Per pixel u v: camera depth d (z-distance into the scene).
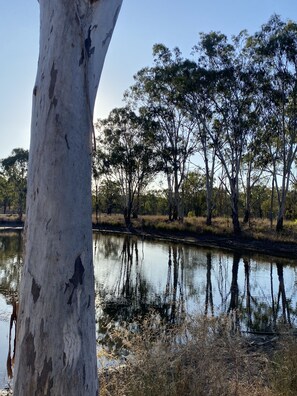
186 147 33.44
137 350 3.68
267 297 10.87
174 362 3.50
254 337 6.73
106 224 37.53
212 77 23.97
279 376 3.92
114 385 3.54
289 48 22.30
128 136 35.34
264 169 27.34
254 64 23.78
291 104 24.22
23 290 1.55
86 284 1.58
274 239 22.89
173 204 38.62
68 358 1.49
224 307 9.51
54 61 1.60
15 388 1.51
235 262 17.61
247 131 25.11
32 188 1.58
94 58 1.71
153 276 14.19
